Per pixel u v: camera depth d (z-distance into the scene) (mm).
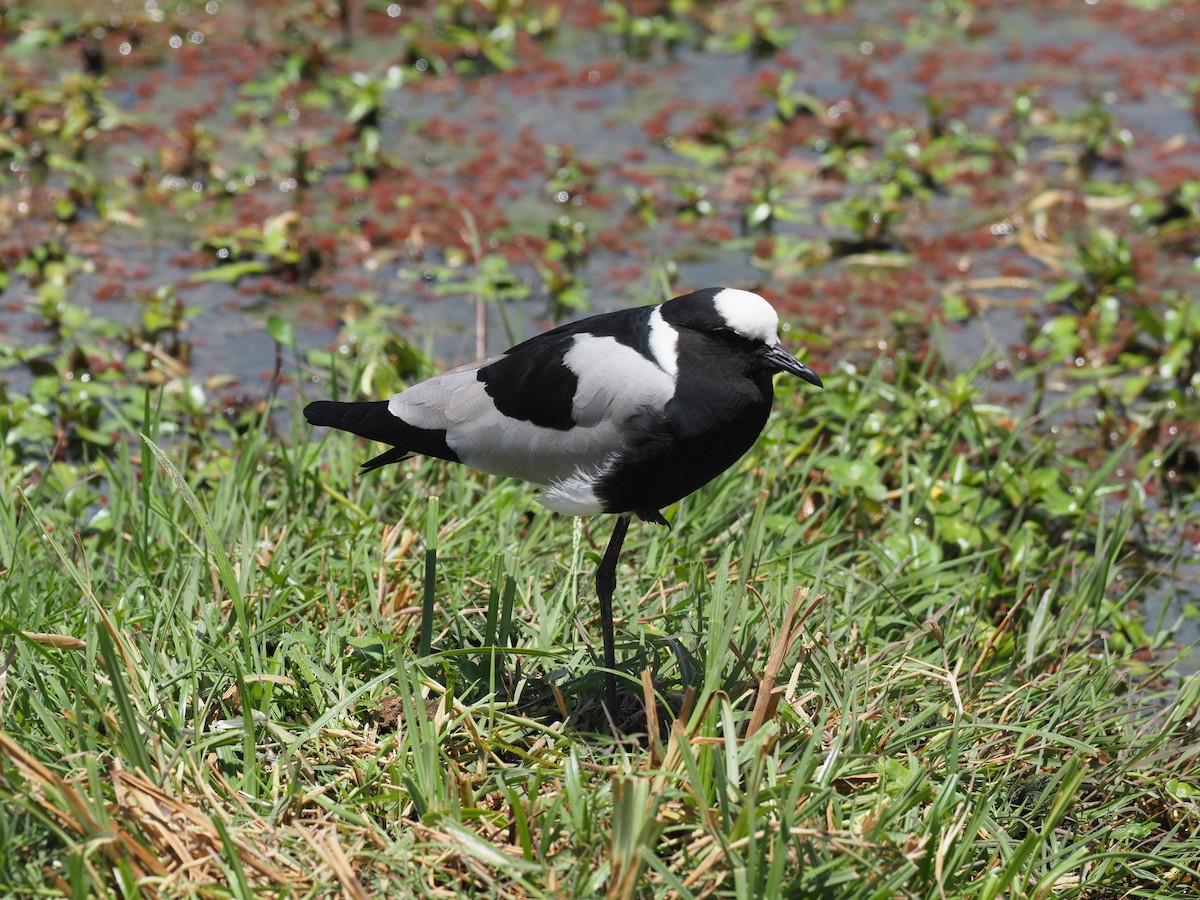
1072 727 8688
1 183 15898
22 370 12961
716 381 8070
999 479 11242
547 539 10195
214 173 16078
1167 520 11883
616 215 15938
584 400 8133
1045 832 7293
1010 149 17062
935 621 9156
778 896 6629
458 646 8695
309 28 19297
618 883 6652
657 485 8297
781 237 15578
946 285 14883
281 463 10945
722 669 7984
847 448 11367
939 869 7133
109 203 15523
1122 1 21219
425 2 20094
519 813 7004
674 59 19422
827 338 13469
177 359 13172
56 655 7629
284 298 14359
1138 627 10391
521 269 14898
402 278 14727
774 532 10109
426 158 16844
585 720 8336
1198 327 13336
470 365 8836
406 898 6832
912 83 18719
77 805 6629
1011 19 20672
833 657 8562
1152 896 7863
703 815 6863
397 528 9633
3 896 6586
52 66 18062
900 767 7680
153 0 19672
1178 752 8711
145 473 9430
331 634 8469
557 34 19844
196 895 6781
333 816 7305
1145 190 16312
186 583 8828
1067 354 13469
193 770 7328
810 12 20750
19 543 9078
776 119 17609
